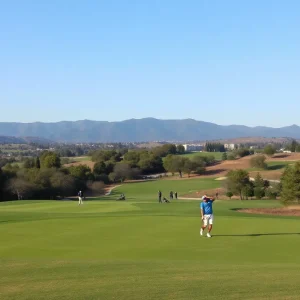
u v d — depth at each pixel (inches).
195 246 759.7
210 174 5930.1
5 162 6584.6
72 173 4921.3
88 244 792.3
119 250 732.0
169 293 394.0
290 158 6417.3
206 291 401.7
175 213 1457.9
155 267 536.4
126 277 468.8
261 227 1005.8
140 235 887.7
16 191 3924.7
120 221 1124.5
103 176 5753.0
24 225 1056.2
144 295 386.6
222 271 511.2
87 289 410.6
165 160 6225.4
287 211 1818.4
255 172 5187.0
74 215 1343.5
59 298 377.4
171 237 858.8
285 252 703.7
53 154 5442.9
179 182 5398.6
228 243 785.6
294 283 439.2
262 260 642.8
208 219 863.1
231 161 6663.4
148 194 4542.3
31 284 433.7
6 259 599.2
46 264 548.7
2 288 417.4
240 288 414.6
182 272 501.7
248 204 2391.7
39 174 4185.5
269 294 390.3
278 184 3540.8
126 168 5944.9
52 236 886.4
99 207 1952.5
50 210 1803.6
